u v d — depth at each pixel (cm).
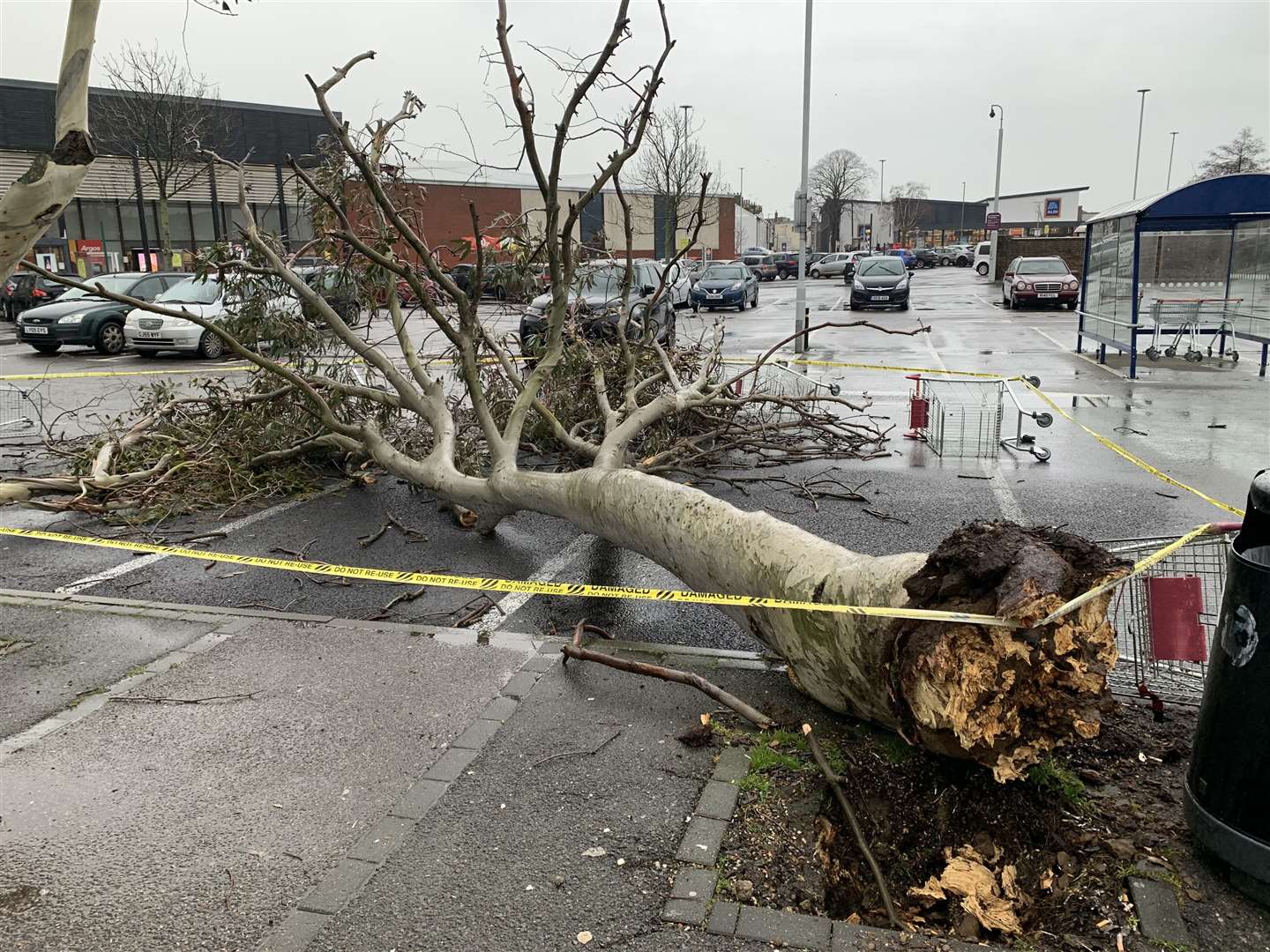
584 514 540
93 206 3262
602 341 906
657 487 485
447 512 756
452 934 273
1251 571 274
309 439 835
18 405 1254
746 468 904
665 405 659
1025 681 304
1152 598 387
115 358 1847
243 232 762
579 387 877
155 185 3350
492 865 304
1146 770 349
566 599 559
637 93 581
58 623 516
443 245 866
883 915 295
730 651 477
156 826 329
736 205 5947
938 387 1241
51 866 307
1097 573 302
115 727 400
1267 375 1467
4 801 346
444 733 389
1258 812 271
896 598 325
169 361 1788
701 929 274
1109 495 777
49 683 443
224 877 301
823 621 359
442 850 312
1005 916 286
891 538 671
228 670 455
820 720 390
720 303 2906
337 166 781
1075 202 7450
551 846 313
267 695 428
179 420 881
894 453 967
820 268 5541
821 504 766
